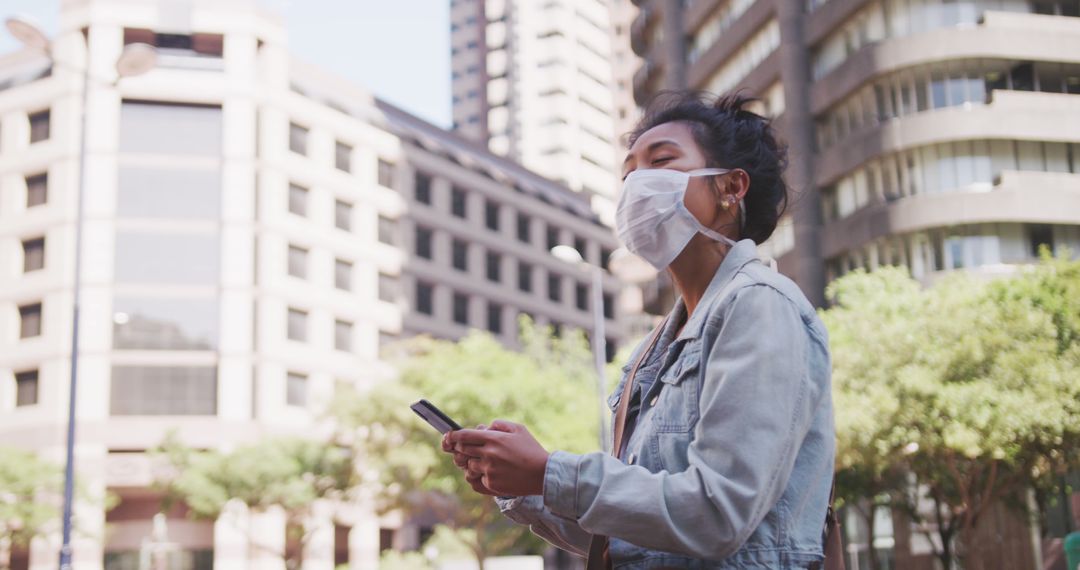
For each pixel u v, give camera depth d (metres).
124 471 45.00
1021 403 18.77
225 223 47.91
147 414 45.75
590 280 68.00
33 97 48.78
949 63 30.78
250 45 50.00
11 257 47.59
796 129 33.69
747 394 1.56
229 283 47.41
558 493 1.55
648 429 1.74
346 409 38.62
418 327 55.53
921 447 20.42
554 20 90.69
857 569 31.41
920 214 30.12
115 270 46.59
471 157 62.03
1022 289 20.69
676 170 1.90
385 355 46.62
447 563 39.06
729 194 1.91
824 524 1.72
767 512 1.57
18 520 39.03
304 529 42.38
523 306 62.09
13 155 48.53
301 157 51.47
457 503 40.53
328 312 51.09
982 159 30.25
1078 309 19.84
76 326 24.38
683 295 1.93
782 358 1.59
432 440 37.47
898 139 30.69
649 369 1.89
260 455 39.69
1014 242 29.98
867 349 20.80
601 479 1.54
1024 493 24.12
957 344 19.66
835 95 32.72
